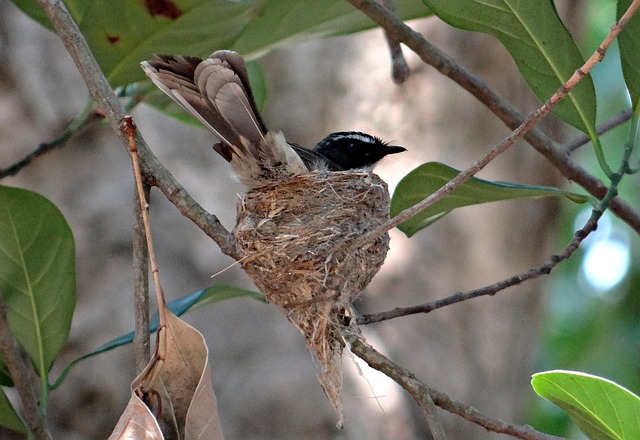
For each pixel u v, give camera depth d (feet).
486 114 44.21
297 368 36.14
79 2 22.99
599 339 58.59
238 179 23.81
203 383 16.03
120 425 15.16
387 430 37.04
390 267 43.62
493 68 44.24
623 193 56.85
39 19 24.09
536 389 17.42
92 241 35.55
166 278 35.83
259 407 35.19
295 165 22.88
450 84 43.96
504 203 45.06
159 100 27.71
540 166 45.88
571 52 20.79
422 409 17.17
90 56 18.61
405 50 44.52
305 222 21.56
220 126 20.44
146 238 17.17
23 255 21.36
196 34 21.47
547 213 46.01
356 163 31.40
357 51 44.80
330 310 19.80
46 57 36.09
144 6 20.49
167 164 38.22
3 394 20.33
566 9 44.91
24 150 34.99
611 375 57.62
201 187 38.17
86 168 36.45
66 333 21.57
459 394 42.91
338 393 19.03
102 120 24.75
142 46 21.50
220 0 20.43
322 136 44.14
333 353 19.45
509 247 45.27
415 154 43.45
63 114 35.65
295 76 44.68
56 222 21.42
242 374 35.76
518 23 20.76
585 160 57.00
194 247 37.11
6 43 35.65
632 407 16.92
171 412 16.31
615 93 56.24
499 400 44.52
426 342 43.09
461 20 21.04
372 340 41.91
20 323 21.36
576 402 17.28
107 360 34.27
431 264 44.09
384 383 38.32
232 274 37.17
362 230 21.74
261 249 20.81
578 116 21.03
